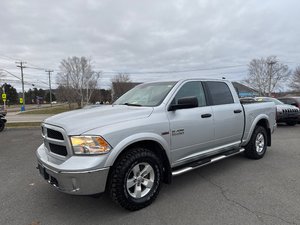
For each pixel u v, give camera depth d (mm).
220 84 5039
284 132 10414
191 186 4281
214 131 4547
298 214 3271
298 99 13688
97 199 3846
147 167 3533
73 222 3182
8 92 103500
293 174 4844
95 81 55719
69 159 3068
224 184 4359
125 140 3230
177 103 3986
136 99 4410
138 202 3400
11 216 3355
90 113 3730
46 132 3613
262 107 5957
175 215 3303
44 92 128125
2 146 8258
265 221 3104
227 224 3057
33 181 4719
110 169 3229
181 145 3967
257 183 4383
